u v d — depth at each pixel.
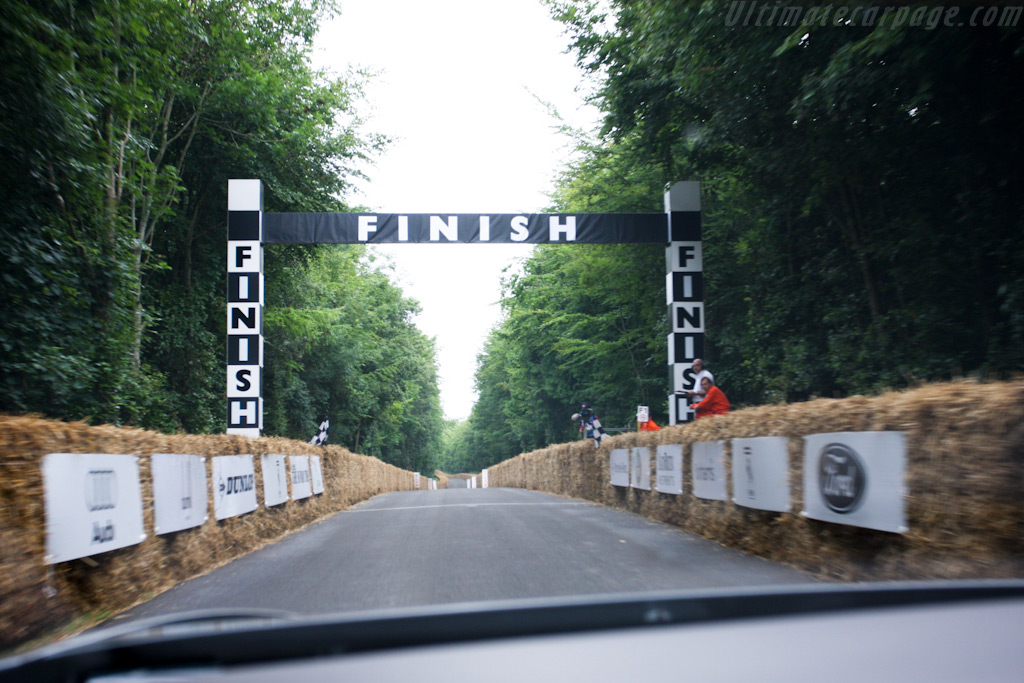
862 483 5.48
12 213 10.85
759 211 16.75
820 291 15.27
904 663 1.18
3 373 10.51
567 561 7.21
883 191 13.18
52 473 4.81
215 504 8.04
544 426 40.56
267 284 26.48
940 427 4.68
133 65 13.40
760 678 1.12
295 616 2.19
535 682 1.10
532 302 34.78
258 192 16.50
